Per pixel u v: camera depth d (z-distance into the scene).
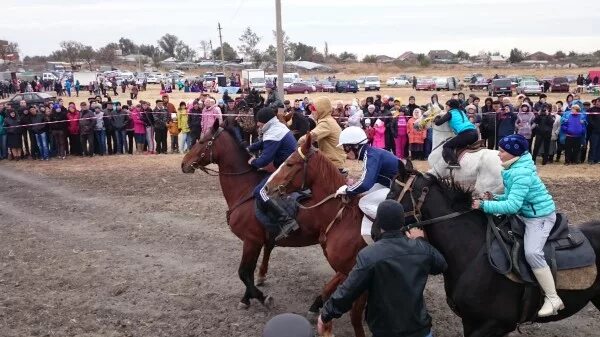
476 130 6.48
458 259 4.80
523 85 45.19
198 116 18.50
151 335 6.39
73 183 15.04
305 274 8.34
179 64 120.50
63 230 10.80
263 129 6.99
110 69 107.56
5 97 49.97
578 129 15.92
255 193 6.74
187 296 7.54
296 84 51.38
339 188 6.02
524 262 4.68
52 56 138.25
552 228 4.80
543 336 6.19
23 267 8.72
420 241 4.12
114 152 19.25
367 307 4.11
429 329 4.06
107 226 11.00
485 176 5.97
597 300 5.05
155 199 13.11
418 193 4.95
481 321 4.83
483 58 131.00
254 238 6.92
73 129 18.64
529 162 4.72
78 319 6.82
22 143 18.91
